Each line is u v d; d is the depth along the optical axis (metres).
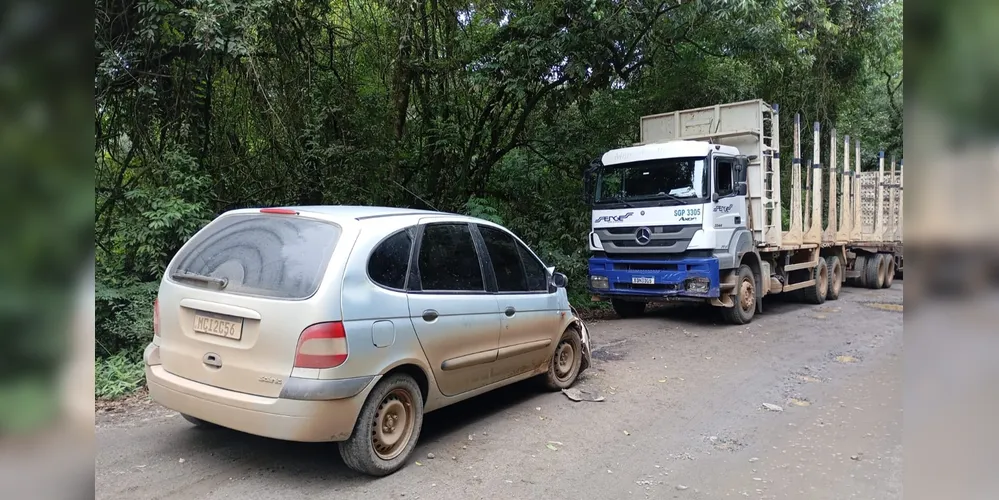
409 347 4.18
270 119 10.30
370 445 3.94
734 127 10.77
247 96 10.41
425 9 11.59
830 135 15.86
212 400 3.82
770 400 6.02
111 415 5.22
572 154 13.49
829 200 14.03
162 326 4.18
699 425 5.29
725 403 5.92
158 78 9.41
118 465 4.13
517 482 4.09
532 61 11.40
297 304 3.68
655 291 9.86
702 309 12.14
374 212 4.41
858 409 5.73
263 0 8.54
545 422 5.29
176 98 9.70
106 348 6.89
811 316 11.31
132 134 9.52
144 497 3.68
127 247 8.17
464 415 5.46
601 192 10.47
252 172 10.72
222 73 10.35
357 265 3.91
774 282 11.35
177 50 9.22
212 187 9.70
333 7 11.66
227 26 8.34
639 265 10.12
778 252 11.50
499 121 13.59
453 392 4.69
